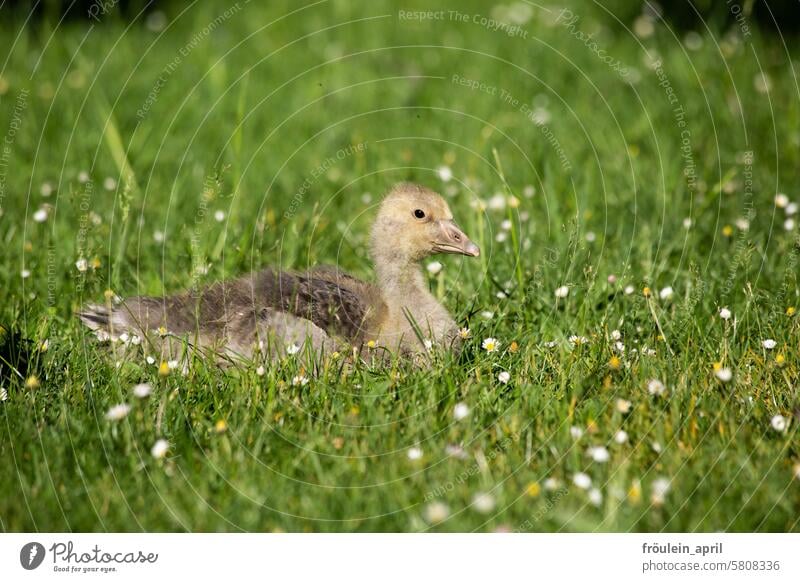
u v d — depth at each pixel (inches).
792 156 650.8
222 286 456.8
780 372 398.6
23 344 412.2
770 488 340.2
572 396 378.9
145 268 521.0
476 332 440.8
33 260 510.3
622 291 474.3
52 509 333.1
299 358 409.4
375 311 448.5
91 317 438.6
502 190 613.3
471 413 369.1
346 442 359.9
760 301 463.8
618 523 337.1
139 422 362.9
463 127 729.0
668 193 590.9
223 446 354.9
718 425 364.2
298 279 453.7
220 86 762.2
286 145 707.4
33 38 894.4
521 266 500.7
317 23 948.6
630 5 933.2
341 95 796.6
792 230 528.7
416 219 457.4
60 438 353.7
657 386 373.1
